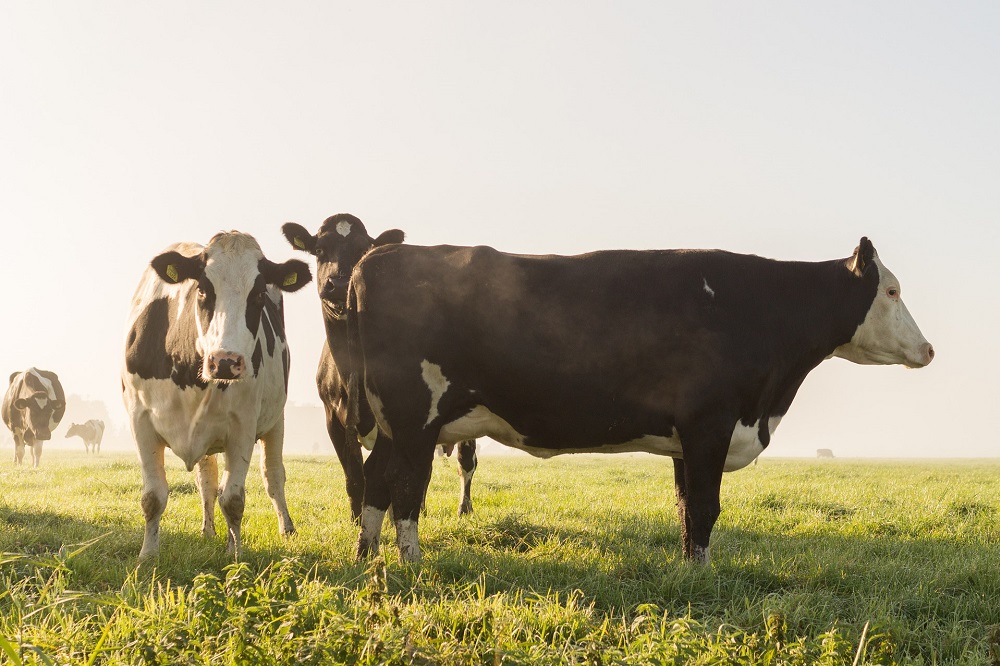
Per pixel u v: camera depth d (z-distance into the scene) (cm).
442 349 746
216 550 760
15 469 2094
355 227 1086
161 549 772
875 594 654
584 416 752
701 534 742
